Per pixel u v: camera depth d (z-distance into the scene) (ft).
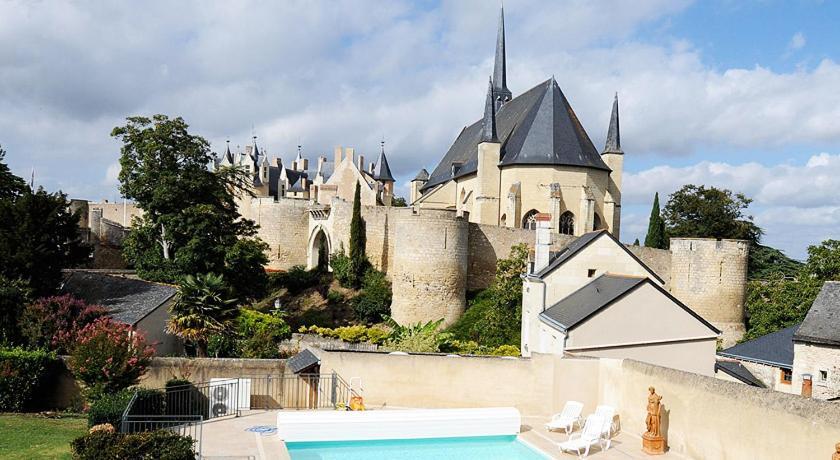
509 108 221.87
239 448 52.95
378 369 69.97
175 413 65.05
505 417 61.16
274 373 72.59
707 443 50.75
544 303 97.50
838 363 85.25
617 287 84.12
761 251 243.81
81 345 66.54
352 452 55.88
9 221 106.52
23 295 85.56
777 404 43.93
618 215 191.42
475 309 151.84
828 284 96.84
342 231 189.98
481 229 164.86
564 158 176.55
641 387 60.03
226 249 138.31
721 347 144.77
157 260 137.39
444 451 56.75
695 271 154.71
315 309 172.65
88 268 179.93
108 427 46.37
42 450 49.21
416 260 152.56
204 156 142.51
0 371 66.64
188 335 94.48
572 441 54.03
